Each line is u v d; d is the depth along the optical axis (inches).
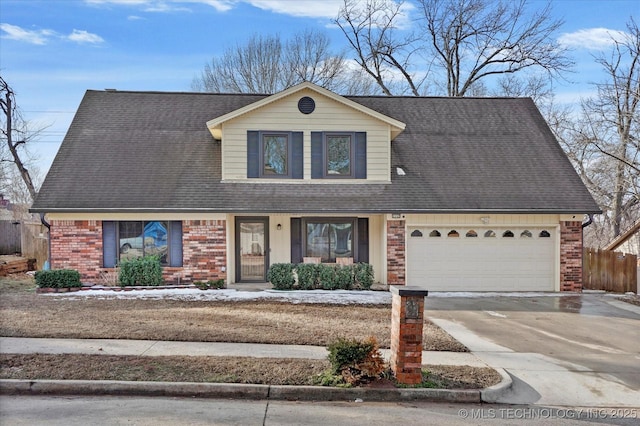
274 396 228.4
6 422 192.4
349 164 582.2
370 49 1220.5
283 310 422.0
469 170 612.1
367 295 505.4
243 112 565.9
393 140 656.4
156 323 357.7
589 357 302.8
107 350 284.7
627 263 578.6
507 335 358.6
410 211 549.3
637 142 882.1
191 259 550.9
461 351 308.2
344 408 217.0
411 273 569.6
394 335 247.8
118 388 228.5
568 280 574.6
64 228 539.5
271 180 573.9
